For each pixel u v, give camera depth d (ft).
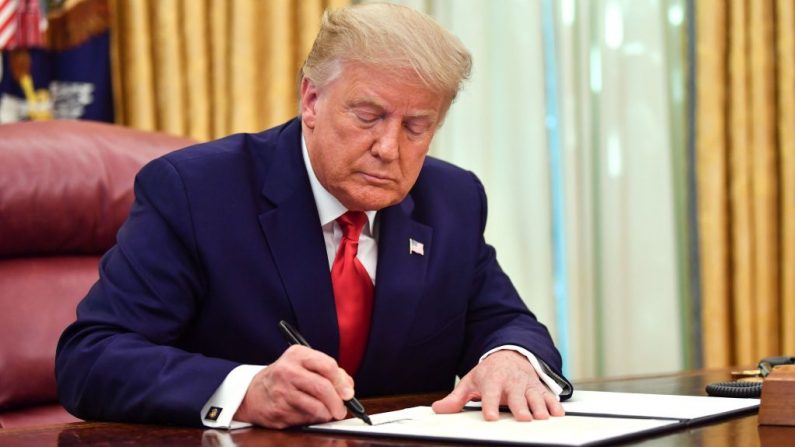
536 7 10.26
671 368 10.64
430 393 5.51
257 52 9.03
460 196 5.90
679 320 10.71
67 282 6.32
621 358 10.58
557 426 3.69
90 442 3.58
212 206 4.97
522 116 10.28
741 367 7.10
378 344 5.21
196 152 5.19
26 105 8.16
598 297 10.62
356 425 3.81
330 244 5.30
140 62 8.58
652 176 10.65
